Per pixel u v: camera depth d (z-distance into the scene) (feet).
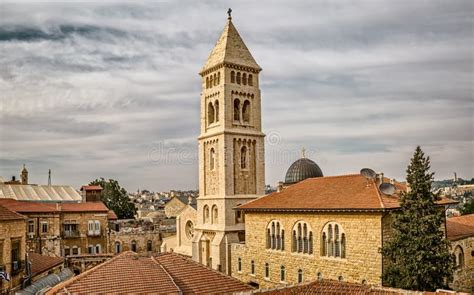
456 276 195.93
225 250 271.90
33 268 199.93
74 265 311.88
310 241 204.33
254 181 297.33
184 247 340.18
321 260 196.85
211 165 297.94
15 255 176.55
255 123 302.25
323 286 123.24
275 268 222.48
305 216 206.59
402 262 155.84
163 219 475.31
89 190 405.18
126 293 107.34
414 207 157.79
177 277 120.16
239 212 282.97
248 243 242.58
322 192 211.61
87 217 346.54
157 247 387.14
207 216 296.92
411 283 152.15
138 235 380.17
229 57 291.17
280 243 221.66
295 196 222.48
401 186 208.54
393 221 164.96
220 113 288.71
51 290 113.50
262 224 233.14
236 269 252.01
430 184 159.94
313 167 310.86
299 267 208.13
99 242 349.00
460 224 228.84
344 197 194.49
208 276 126.11
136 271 118.62
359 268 180.14
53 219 327.06
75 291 106.73
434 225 153.69
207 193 298.97
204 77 308.40
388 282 161.38
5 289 163.84
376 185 192.13
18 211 311.68
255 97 303.27
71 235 338.75
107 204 507.30
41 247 318.24
